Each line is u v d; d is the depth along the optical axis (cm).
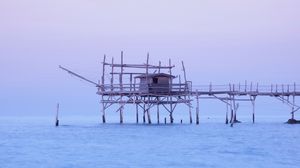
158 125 10519
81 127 11144
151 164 5344
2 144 7356
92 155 6022
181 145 7019
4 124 14662
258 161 5541
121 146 6931
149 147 6788
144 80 9206
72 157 5862
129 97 9419
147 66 9262
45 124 14375
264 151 6369
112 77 9469
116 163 5406
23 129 11062
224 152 6266
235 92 9575
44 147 6906
